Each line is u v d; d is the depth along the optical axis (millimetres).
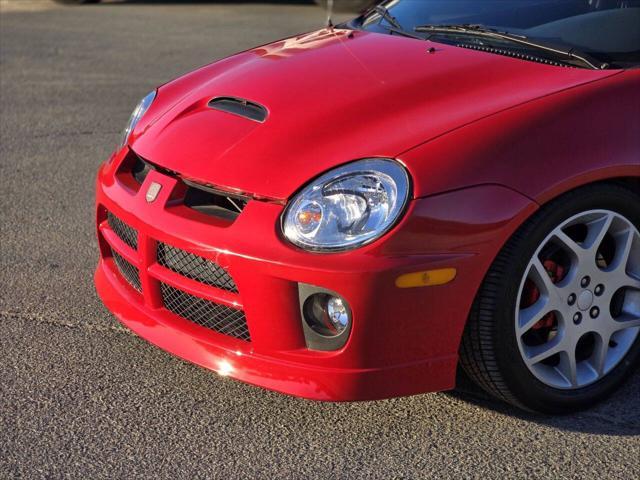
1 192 4664
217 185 2625
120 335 3242
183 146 2842
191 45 8555
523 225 2539
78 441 2625
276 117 2836
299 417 2768
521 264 2545
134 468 2510
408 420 2764
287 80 3082
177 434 2674
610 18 3281
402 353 2500
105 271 3178
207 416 2766
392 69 3055
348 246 2391
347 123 2723
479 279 2486
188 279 2684
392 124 2672
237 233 2514
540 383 2732
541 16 3402
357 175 2480
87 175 4961
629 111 2740
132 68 7594
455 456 2596
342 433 2693
